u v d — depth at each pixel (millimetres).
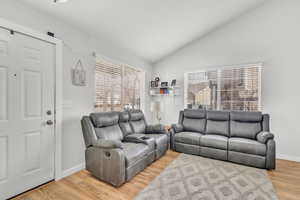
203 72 4141
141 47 3756
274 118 3184
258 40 3363
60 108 2230
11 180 1762
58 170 2199
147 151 2533
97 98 3039
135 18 2672
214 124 3457
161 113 4719
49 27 2094
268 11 3248
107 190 1916
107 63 3271
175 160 2914
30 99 1924
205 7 2951
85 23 2447
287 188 1976
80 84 2551
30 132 1929
